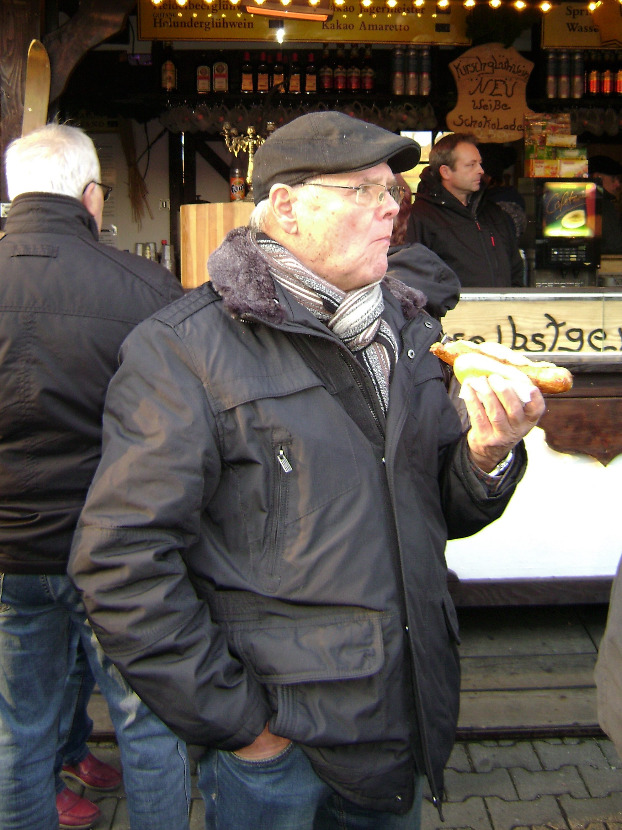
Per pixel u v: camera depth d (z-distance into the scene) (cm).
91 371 185
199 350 139
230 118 643
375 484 142
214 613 143
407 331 158
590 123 662
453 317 326
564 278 543
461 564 336
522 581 335
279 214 145
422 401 153
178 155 713
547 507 333
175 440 134
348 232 142
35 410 181
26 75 364
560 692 309
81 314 184
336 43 646
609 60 666
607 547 337
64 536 186
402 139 139
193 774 274
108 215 716
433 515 154
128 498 134
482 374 135
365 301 147
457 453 156
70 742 252
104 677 193
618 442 328
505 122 619
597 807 257
